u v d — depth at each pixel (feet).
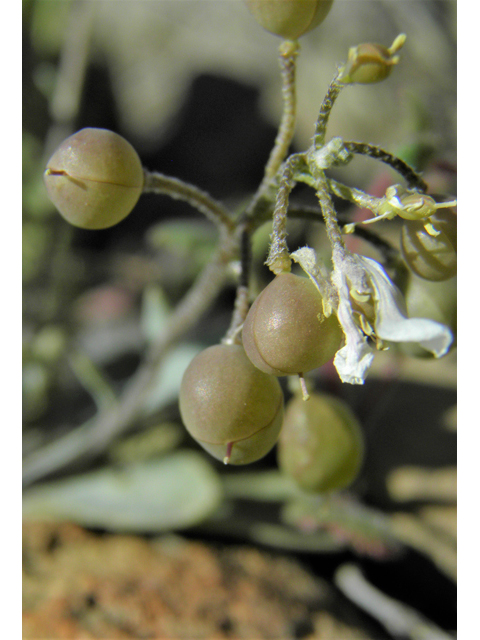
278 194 0.18
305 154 0.19
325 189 0.18
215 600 0.27
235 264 0.24
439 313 0.21
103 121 0.69
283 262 0.18
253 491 0.31
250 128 0.67
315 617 0.27
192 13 0.73
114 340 0.47
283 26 0.20
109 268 0.57
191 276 0.46
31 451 0.35
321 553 0.31
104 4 0.74
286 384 0.36
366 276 0.18
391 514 0.32
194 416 0.19
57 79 0.39
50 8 0.41
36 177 0.40
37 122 0.41
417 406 0.36
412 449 0.34
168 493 0.29
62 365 0.41
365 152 0.19
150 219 0.65
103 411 0.34
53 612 0.26
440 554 0.30
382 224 0.42
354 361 0.17
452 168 0.30
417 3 0.60
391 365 0.35
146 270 0.56
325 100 0.18
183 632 0.26
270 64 0.69
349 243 0.32
